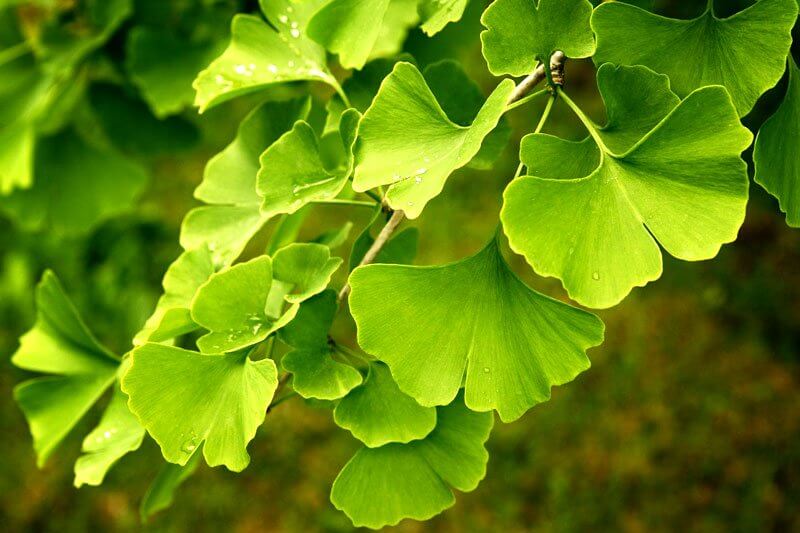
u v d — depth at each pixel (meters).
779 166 0.56
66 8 0.86
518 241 0.52
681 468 1.46
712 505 1.41
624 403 1.56
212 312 0.56
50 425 0.66
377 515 0.59
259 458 1.53
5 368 1.64
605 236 0.53
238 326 0.57
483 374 0.55
